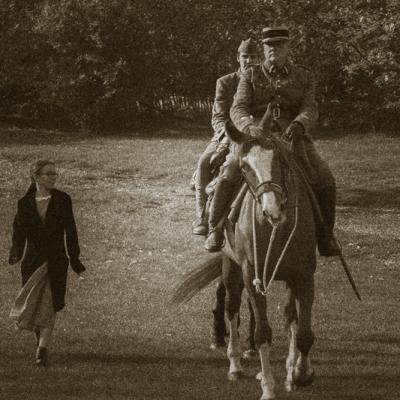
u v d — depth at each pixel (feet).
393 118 148.56
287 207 30.01
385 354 39.06
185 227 76.13
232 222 31.91
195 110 160.35
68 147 129.29
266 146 29.37
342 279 59.11
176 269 59.82
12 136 141.79
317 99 150.71
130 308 48.42
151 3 148.56
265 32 32.58
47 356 36.29
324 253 32.89
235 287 34.55
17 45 148.77
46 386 32.81
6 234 70.28
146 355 38.14
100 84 147.02
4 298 50.29
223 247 33.27
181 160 117.70
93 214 81.92
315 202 31.45
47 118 160.56
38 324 36.01
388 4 101.14
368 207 95.20
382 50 103.60
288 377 32.71
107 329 43.39
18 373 34.83
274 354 38.96
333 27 103.60
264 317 31.22
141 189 99.55
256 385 33.19
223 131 37.32
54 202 36.99
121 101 148.05
